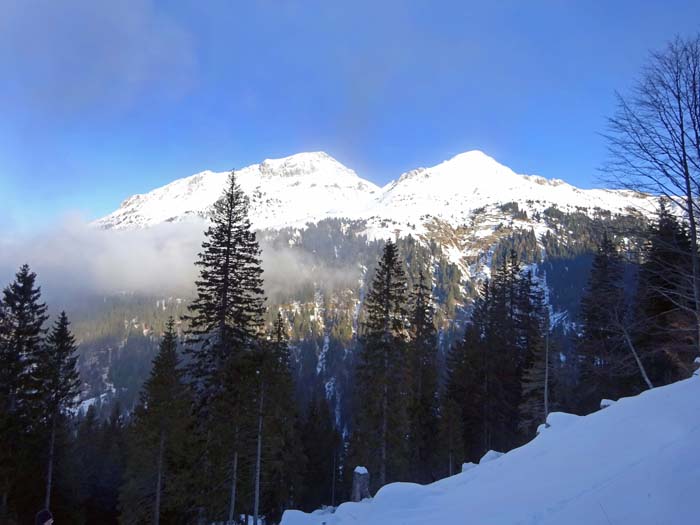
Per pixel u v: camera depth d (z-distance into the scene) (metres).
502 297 41.19
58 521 33.62
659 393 10.20
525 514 6.38
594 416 10.91
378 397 28.56
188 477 24.41
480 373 39.03
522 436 36.28
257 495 24.33
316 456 50.94
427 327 37.72
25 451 29.20
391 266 30.47
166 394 26.39
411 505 9.39
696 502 4.84
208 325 23.67
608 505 5.55
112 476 44.59
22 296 30.59
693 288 16.86
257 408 24.28
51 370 31.20
